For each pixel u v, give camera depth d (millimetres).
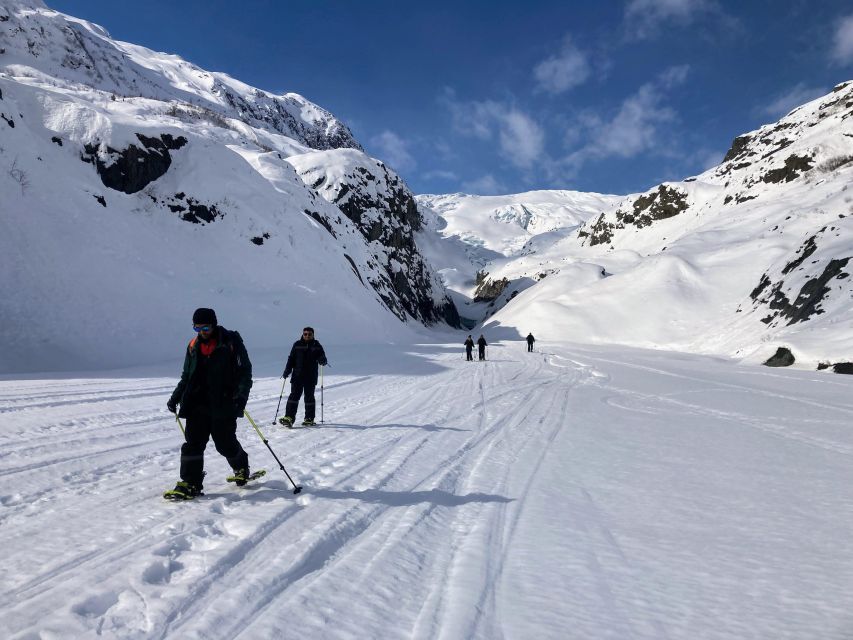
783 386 14711
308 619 2182
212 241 34812
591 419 8352
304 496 3996
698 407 9938
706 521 3512
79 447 5805
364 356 24562
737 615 2219
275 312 32062
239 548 2902
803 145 108500
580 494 4188
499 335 67062
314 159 85125
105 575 2523
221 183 39094
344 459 5418
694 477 4734
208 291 29938
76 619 2107
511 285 133625
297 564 2730
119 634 2012
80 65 141375
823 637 2018
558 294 79188
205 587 2434
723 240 75188
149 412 8461
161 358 21203
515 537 3215
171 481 4543
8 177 24109
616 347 49438
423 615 2236
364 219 82500
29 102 33312
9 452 5414
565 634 2070
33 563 2680
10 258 20703
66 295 21172
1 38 125750
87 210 27484
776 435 6934
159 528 3238
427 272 103312
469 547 3023
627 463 5309
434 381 14773
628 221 141625
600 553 2951
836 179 87062
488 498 4082
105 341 20344
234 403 4133
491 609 2293
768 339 31766
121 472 4844
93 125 33688
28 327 18734
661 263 66812
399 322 49750
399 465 5156
